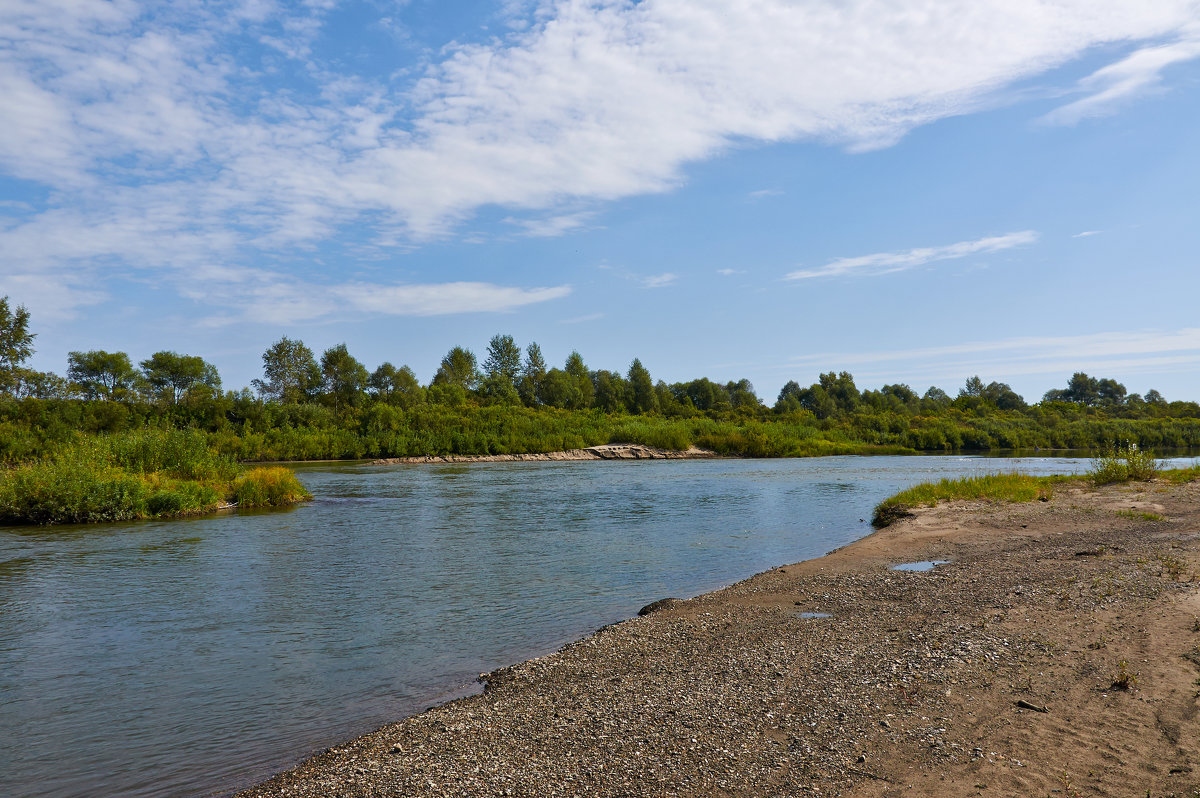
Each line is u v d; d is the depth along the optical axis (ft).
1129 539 59.47
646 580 54.54
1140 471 104.27
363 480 155.43
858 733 24.07
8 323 249.34
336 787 21.63
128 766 24.82
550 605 47.09
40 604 47.47
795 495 119.75
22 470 93.30
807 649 34.40
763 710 26.66
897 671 30.12
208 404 261.44
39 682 33.14
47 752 25.98
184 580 54.75
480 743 24.64
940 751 22.34
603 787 20.98
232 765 24.79
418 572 57.52
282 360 387.14
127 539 74.84
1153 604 37.60
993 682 28.12
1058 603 39.45
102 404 235.20
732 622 40.57
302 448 237.66
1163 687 26.30
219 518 92.99
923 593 45.06
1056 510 79.61
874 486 136.56
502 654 37.01
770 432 297.12
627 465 215.92
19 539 75.25
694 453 274.98
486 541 72.74
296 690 32.04
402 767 22.90
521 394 430.20
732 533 77.87
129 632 41.09
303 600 48.44
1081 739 22.66
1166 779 19.85
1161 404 469.57
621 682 30.73
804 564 58.03
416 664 35.50
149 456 113.19
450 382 444.96
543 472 182.29
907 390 553.23
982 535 67.67
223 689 32.19
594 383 478.59
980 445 337.72
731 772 21.66
